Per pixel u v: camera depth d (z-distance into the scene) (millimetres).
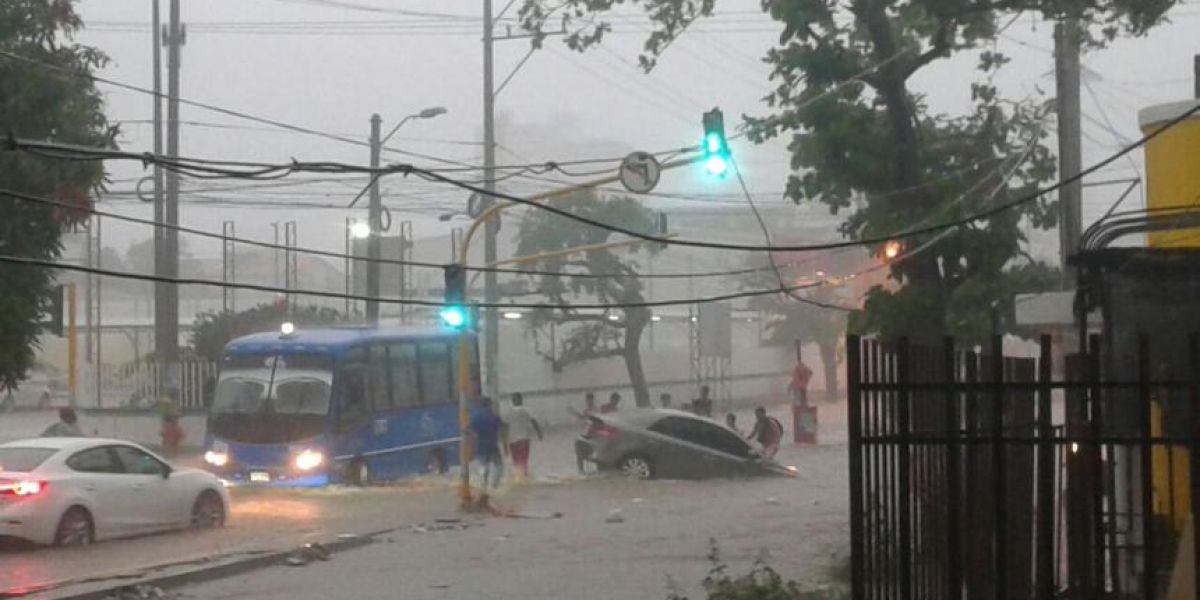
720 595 28062
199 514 47531
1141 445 16578
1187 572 17438
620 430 68625
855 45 40812
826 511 54000
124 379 96125
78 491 42562
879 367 18172
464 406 54188
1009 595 20562
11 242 30250
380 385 66500
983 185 45469
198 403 90625
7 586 34812
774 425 77625
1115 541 19047
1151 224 27125
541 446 93250
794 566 38000
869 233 40656
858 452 17391
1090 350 16844
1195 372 16219
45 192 30469
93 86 32781
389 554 42312
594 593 33875
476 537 46469
